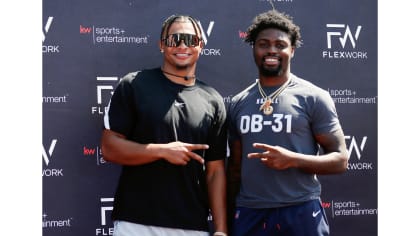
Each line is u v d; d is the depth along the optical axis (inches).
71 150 151.3
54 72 150.1
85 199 152.4
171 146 125.0
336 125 130.3
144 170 129.4
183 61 132.3
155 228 128.3
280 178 129.6
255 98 133.5
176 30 132.3
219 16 157.2
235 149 136.7
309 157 125.6
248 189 132.1
